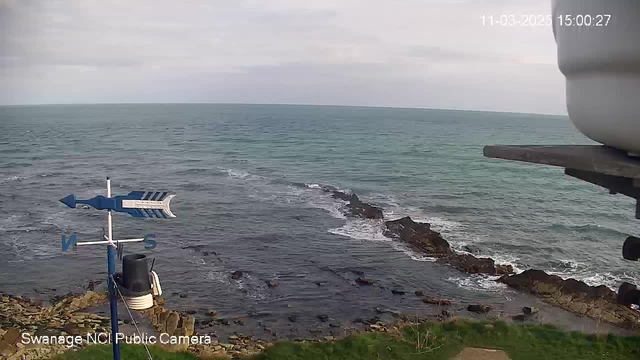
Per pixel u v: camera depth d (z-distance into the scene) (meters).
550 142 104.19
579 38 3.32
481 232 32.16
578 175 3.78
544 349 12.19
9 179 50.72
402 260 25.64
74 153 74.62
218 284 22.25
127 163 64.94
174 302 20.03
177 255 26.30
